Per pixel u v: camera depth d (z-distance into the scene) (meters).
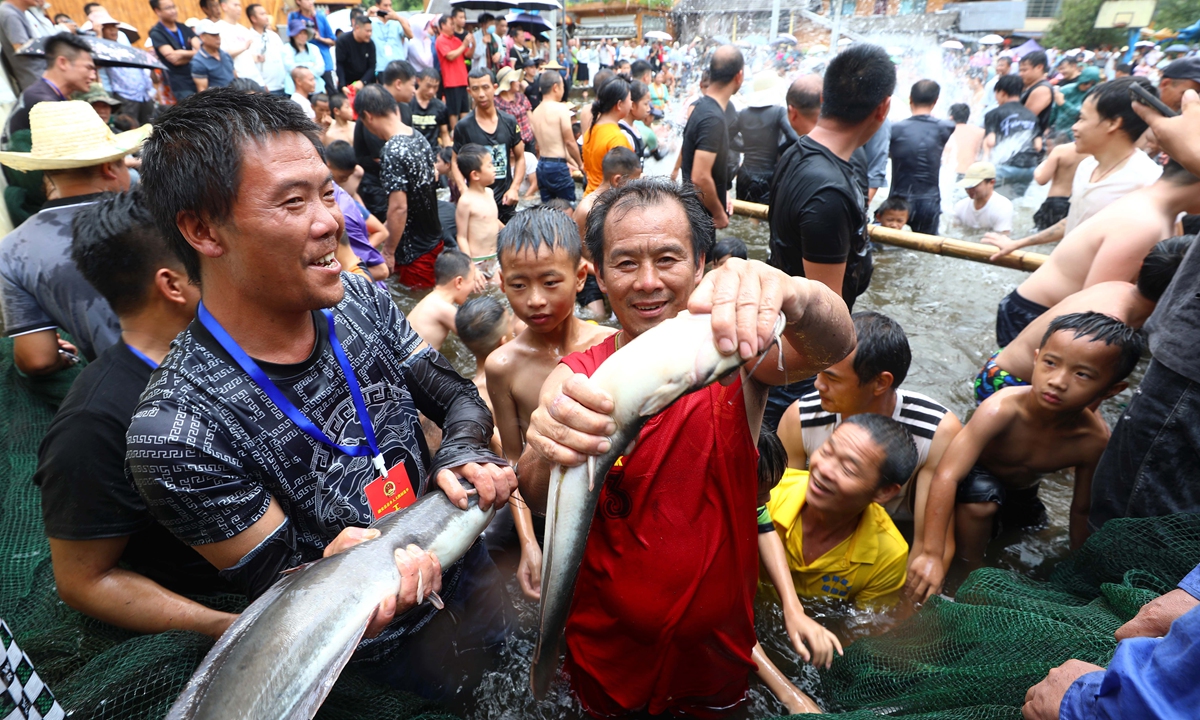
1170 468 2.38
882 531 2.64
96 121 2.92
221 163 1.29
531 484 1.68
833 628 2.55
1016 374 3.65
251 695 1.16
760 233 6.86
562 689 2.04
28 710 1.11
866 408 2.92
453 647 2.01
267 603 1.29
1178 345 2.31
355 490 1.67
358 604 1.31
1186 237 3.19
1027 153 8.81
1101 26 23.38
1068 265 3.93
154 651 1.68
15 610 2.22
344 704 1.70
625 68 19.20
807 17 18.72
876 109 3.14
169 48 9.36
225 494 1.46
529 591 2.52
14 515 2.57
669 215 1.61
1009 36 23.17
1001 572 2.41
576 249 2.54
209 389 1.46
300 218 1.36
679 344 1.27
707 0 19.55
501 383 2.76
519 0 15.30
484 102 7.67
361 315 1.78
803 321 1.49
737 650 1.77
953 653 2.07
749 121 7.27
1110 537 2.23
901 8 21.09
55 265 2.82
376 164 6.88
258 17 11.16
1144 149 6.27
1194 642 0.99
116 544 1.73
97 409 1.68
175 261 1.77
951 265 6.04
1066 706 1.19
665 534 1.61
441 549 1.50
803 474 2.81
